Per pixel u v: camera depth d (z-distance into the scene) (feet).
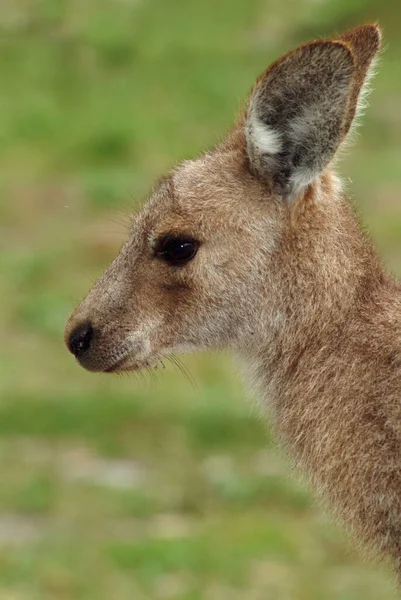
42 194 87.35
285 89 29.48
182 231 30.68
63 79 116.57
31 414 56.24
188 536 46.06
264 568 43.83
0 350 64.44
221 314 30.96
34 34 129.08
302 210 30.19
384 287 30.40
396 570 29.43
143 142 97.81
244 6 132.16
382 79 103.04
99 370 31.86
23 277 73.10
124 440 54.13
